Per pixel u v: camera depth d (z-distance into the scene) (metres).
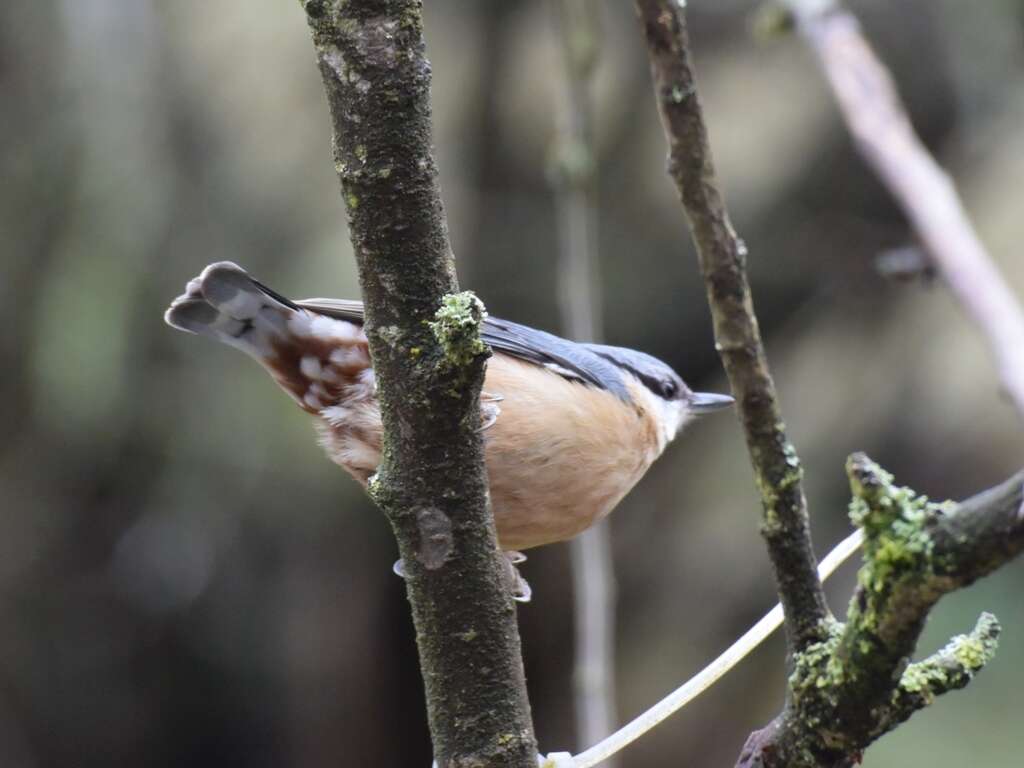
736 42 13.52
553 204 13.55
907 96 12.52
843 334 13.37
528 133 13.53
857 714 2.68
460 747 2.96
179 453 12.79
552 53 13.41
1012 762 11.13
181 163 12.46
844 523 12.88
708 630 13.59
